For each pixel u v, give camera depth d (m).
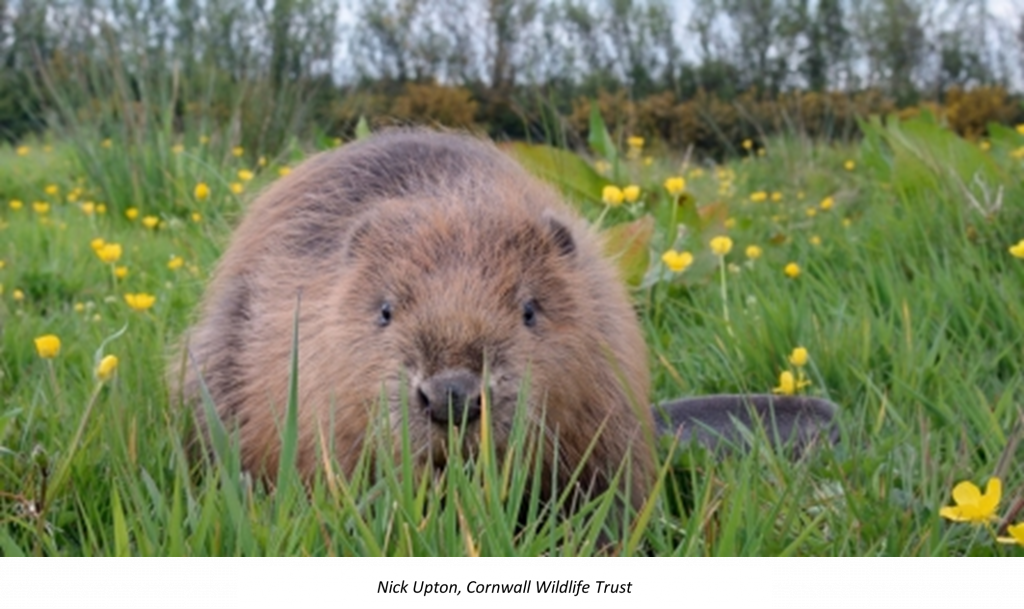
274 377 1.42
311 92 4.07
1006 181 2.13
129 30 4.07
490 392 1.27
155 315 1.80
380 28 6.53
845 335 1.66
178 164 2.91
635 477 1.41
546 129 2.42
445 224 1.36
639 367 1.46
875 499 1.30
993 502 1.14
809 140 4.06
